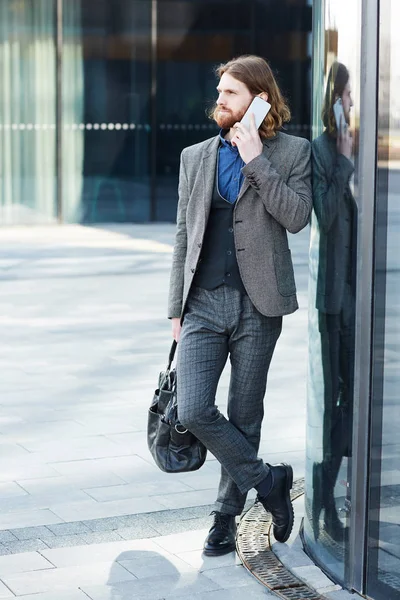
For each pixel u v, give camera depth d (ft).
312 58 15.96
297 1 65.72
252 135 15.12
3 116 63.52
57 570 15.57
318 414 15.79
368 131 13.96
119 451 21.81
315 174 15.57
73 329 34.24
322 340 15.48
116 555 16.19
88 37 63.93
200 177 15.74
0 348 31.48
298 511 18.12
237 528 17.20
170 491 19.39
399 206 13.65
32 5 63.16
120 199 65.57
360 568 14.66
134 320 35.81
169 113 65.36
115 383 27.48
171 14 64.69
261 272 15.47
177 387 15.76
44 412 24.70
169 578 15.30
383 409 14.14
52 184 64.64
